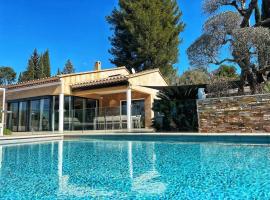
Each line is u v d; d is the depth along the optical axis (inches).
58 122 767.7
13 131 863.7
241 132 475.8
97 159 348.8
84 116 727.1
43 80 789.9
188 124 568.7
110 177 242.8
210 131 510.3
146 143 498.6
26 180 235.9
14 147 493.0
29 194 192.9
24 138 554.9
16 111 872.9
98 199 178.2
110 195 186.5
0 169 288.7
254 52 479.2
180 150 396.8
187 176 236.7
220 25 504.1
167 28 1352.1
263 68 487.8
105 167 291.9
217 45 506.0
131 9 1362.0
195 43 537.3
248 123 470.3
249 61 490.9
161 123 611.8
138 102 847.1
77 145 517.3
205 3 545.3
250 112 470.0
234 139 425.7
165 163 304.5
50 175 255.6
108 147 470.9
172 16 1407.5
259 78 539.5
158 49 1328.7
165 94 629.9
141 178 235.3
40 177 247.6
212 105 512.1
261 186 194.2
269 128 449.4
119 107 690.2
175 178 231.1
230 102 492.1
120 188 204.7
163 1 1418.6
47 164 318.3
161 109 605.6
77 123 735.1
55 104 786.8
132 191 195.3
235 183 204.8
